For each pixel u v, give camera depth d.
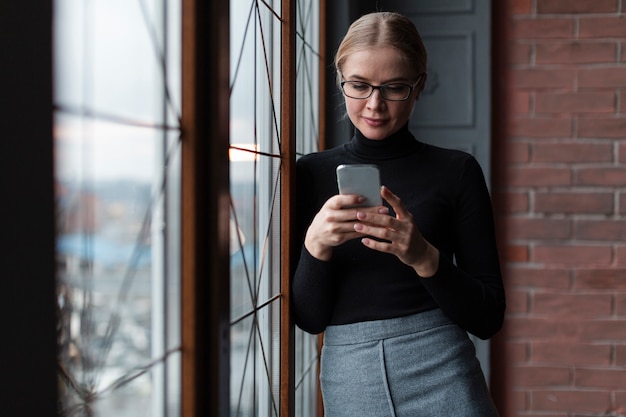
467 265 1.69
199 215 1.20
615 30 3.27
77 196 0.81
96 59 0.86
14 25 0.67
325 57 2.79
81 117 0.82
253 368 1.59
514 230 3.34
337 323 1.67
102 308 0.89
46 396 0.72
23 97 0.68
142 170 1.00
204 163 1.22
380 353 1.62
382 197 1.64
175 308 1.15
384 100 1.63
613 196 3.29
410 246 1.50
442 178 1.67
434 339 1.62
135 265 0.99
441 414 1.60
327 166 1.77
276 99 1.79
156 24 1.05
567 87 3.31
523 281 3.34
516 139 3.34
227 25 1.27
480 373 1.67
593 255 3.30
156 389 1.07
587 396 3.31
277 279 1.77
